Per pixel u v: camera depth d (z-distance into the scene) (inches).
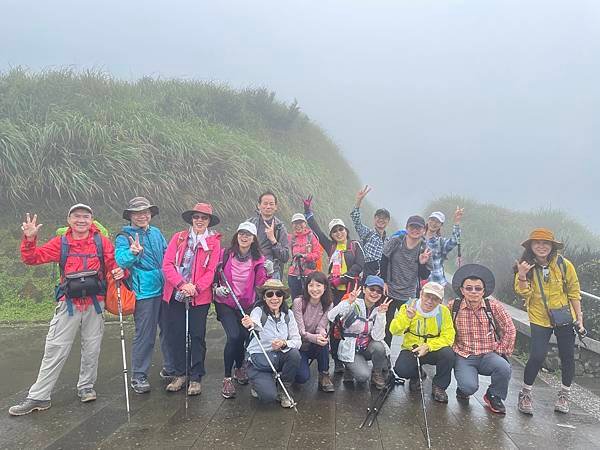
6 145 352.8
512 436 144.9
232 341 173.5
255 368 168.9
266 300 169.8
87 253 165.5
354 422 152.8
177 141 421.7
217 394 178.2
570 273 166.7
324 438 140.3
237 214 418.3
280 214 437.7
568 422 158.2
